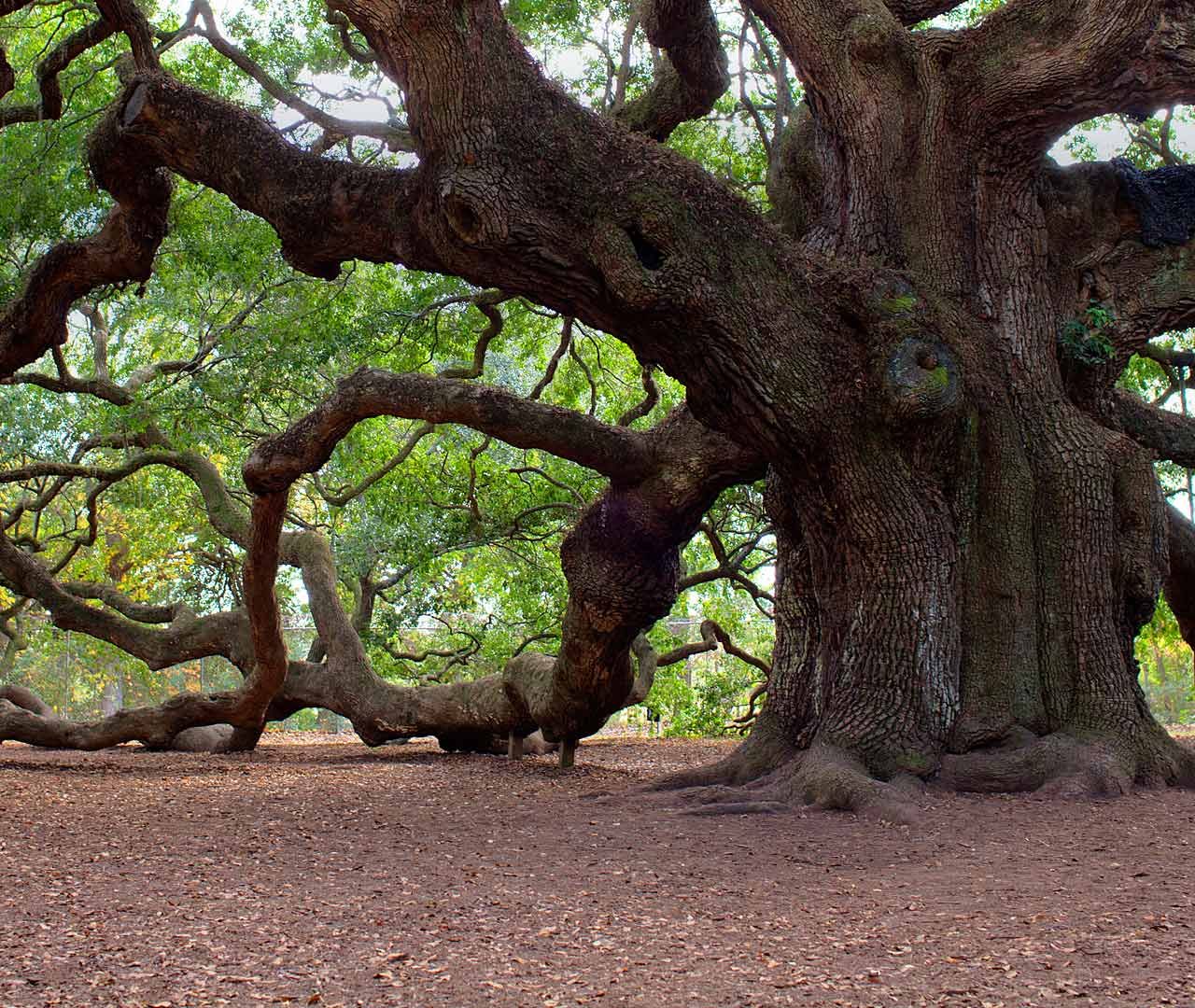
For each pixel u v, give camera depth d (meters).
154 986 4.26
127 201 11.55
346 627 16.92
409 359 19.00
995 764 9.26
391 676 26.27
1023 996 4.01
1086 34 9.64
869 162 10.40
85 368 23.17
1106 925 4.93
